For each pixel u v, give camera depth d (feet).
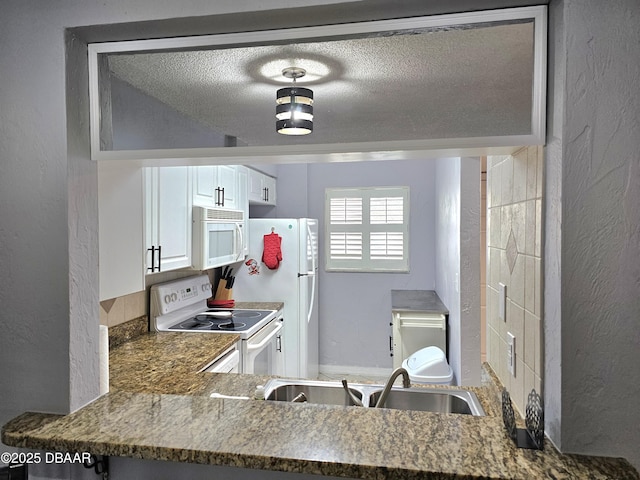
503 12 3.19
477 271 8.30
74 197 3.57
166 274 9.57
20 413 3.58
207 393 5.38
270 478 3.18
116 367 6.48
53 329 3.52
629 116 2.85
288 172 15.10
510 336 4.24
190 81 4.33
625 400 2.85
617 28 2.86
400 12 3.26
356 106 4.30
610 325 2.86
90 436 3.12
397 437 3.11
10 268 3.57
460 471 2.67
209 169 9.59
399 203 14.51
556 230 3.00
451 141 3.37
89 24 3.45
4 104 3.56
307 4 3.15
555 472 2.67
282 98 4.39
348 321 14.83
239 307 11.66
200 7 3.30
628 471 2.69
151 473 3.39
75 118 3.60
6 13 3.56
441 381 8.58
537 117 3.21
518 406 3.95
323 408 3.65
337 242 14.88
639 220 2.83
